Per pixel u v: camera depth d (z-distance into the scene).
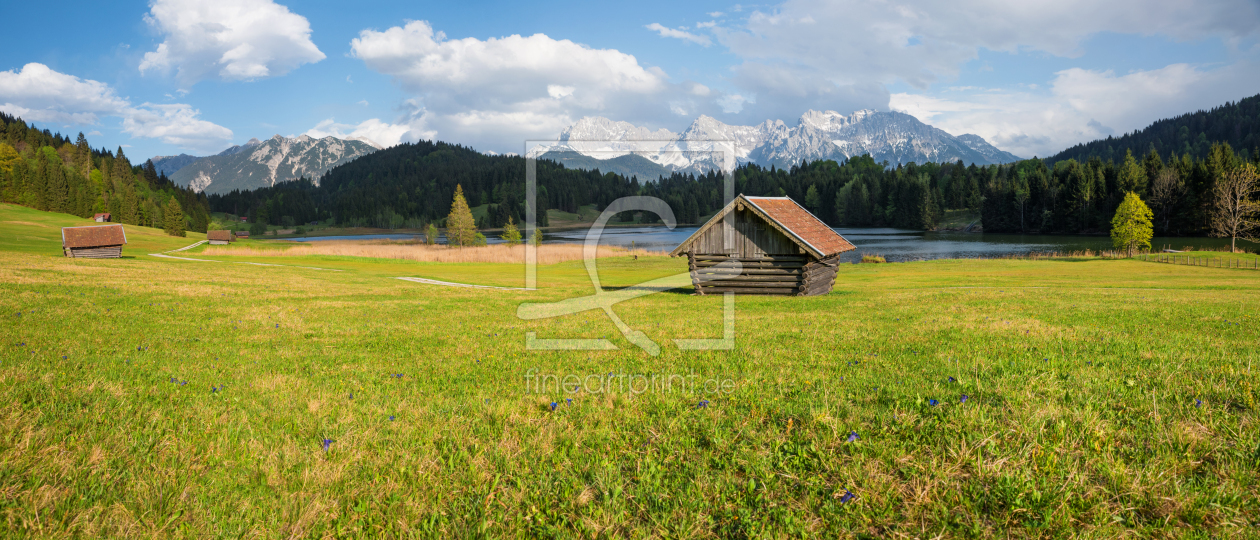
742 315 16.48
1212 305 16.16
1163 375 6.55
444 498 4.20
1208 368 6.82
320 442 5.20
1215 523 3.51
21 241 85.94
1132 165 119.88
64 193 154.50
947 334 10.88
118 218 158.88
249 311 17.45
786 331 12.41
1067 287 29.86
